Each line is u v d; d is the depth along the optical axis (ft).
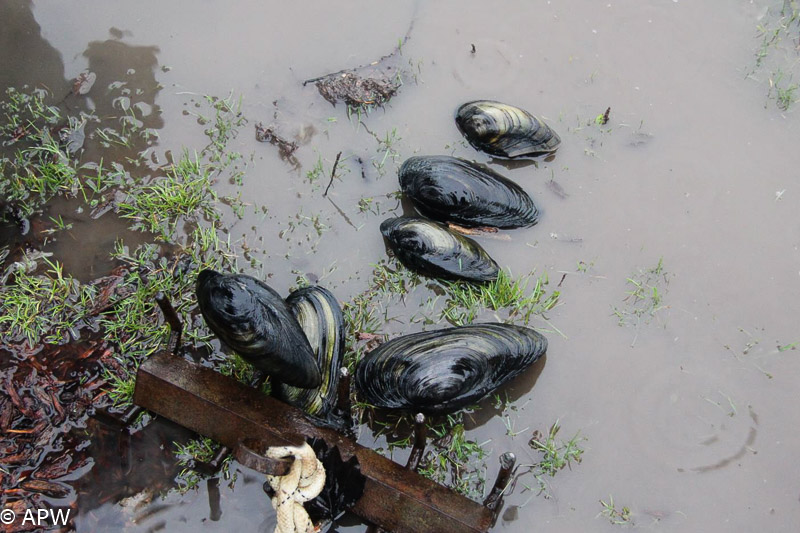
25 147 3.00
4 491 2.47
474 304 2.80
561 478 2.59
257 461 2.20
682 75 3.30
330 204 2.97
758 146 3.16
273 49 3.27
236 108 3.13
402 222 2.84
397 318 2.79
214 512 2.49
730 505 2.58
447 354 2.56
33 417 2.56
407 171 2.94
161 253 2.84
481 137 3.05
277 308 2.46
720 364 2.78
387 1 3.41
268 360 2.41
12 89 3.11
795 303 2.89
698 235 2.98
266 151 3.05
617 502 2.57
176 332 2.56
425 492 2.37
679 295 2.88
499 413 2.66
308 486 2.32
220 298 2.38
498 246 2.93
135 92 3.14
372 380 2.60
